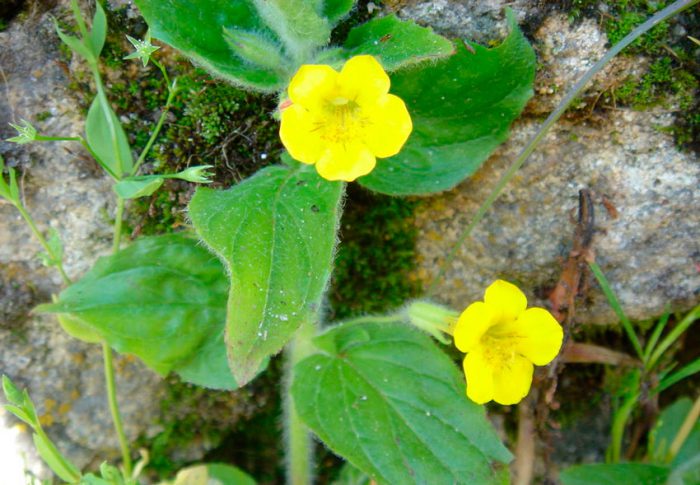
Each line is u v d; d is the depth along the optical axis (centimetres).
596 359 16
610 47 13
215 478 15
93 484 12
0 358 15
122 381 16
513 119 13
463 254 15
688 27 13
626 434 17
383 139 11
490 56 13
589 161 14
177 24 12
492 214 15
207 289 14
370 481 15
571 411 17
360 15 13
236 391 16
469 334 12
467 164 14
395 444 13
